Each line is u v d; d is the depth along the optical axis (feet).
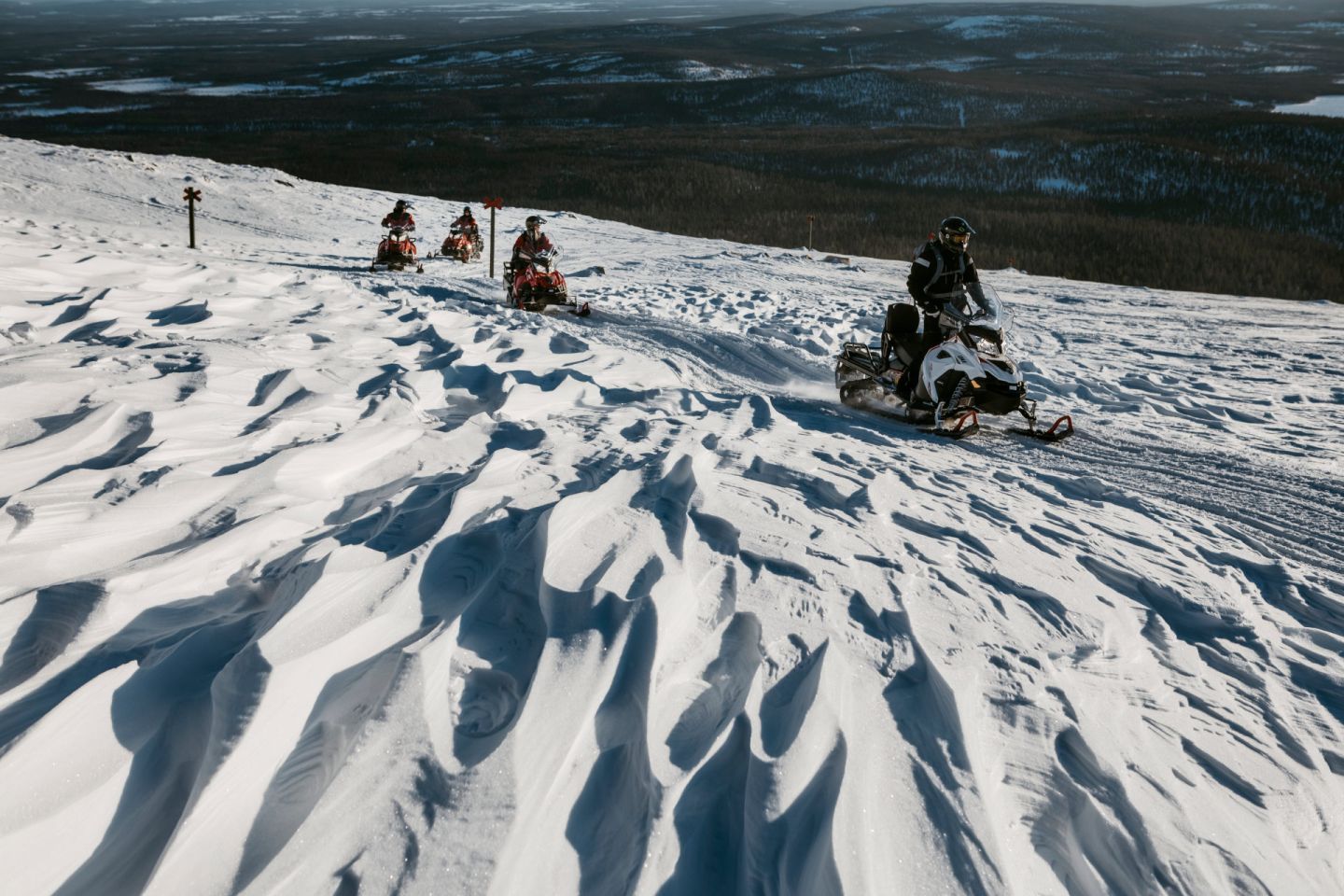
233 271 28.84
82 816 5.39
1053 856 5.93
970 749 6.68
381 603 7.90
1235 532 13.24
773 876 5.34
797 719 6.82
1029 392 26.61
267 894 4.87
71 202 74.43
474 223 69.10
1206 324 41.91
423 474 12.15
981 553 10.89
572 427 15.39
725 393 22.91
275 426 13.00
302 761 6.01
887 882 5.32
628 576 8.79
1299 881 5.87
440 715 6.50
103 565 8.65
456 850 5.26
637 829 5.65
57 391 13.35
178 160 100.12
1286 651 9.25
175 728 6.21
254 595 8.36
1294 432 21.93
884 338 22.61
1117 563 11.15
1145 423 22.71
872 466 14.83
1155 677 8.36
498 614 8.11
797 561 9.69
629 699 6.94
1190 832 6.18
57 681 6.67
